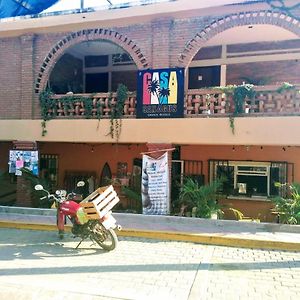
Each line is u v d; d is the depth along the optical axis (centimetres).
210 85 1285
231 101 918
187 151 1205
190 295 489
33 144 1092
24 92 1112
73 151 1352
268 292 505
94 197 735
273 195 1118
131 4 988
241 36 1153
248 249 721
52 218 948
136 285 524
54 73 1358
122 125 991
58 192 764
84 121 1032
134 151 1289
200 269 593
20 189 1115
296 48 1190
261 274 575
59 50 1085
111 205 715
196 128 925
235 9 918
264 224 833
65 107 1062
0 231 861
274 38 1175
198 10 938
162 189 957
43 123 1073
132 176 1273
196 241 768
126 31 1013
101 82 1464
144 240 779
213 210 925
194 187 959
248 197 1140
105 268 596
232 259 651
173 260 642
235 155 1162
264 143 873
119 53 1426
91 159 1334
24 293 492
